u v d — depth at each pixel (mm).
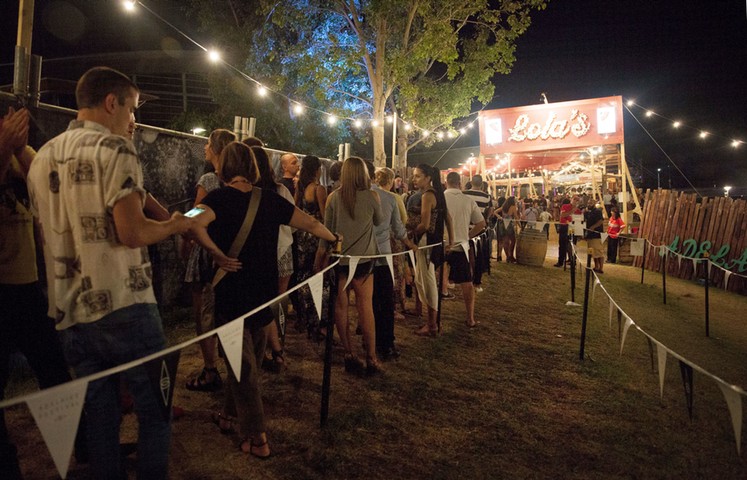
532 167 27891
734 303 10500
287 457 3355
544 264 14344
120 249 2227
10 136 2547
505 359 5582
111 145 2145
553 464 3484
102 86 2301
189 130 16812
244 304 3127
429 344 5898
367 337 4828
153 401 2318
